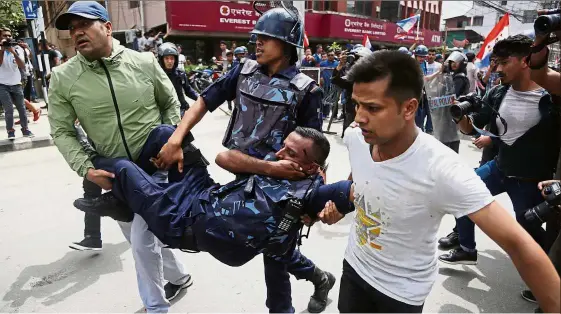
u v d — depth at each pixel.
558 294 1.05
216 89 2.07
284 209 1.66
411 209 1.31
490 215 1.15
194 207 1.75
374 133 1.24
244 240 1.67
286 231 1.67
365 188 1.41
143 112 2.17
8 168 5.39
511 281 2.86
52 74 2.09
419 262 1.42
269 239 1.68
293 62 1.96
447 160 1.24
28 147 6.36
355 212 1.56
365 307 1.60
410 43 21.30
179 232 1.75
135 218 2.09
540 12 1.91
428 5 23.80
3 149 6.14
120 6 17.95
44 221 3.79
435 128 4.05
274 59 1.88
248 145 1.88
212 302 2.61
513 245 1.10
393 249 1.42
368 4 19.98
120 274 2.95
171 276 2.60
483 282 2.84
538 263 1.07
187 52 16.02
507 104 2.51
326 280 2.50
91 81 2.06
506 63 2.39
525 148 2.46
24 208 4.08
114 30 18.42
